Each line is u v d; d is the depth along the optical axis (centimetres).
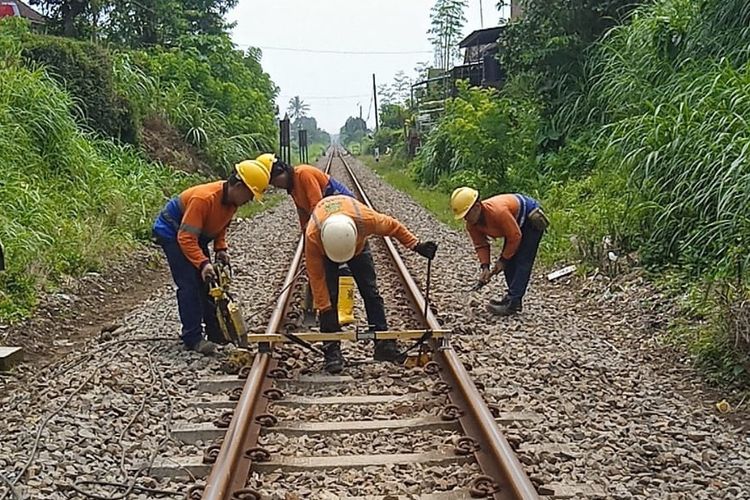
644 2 1631
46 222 1098
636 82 1360
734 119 938
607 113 1554
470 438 489
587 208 1272
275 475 458
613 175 1277
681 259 936
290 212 1978
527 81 1844
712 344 666
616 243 1065
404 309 877
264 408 553
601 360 685
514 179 1784
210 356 700
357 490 436
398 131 5322
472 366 657
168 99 2277
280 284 1032
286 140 3362
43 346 788
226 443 460
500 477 438
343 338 643
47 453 483
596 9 1691
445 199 2214
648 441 506
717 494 434
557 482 443
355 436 515
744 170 873
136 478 452
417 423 529
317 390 610
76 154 1403
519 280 851
